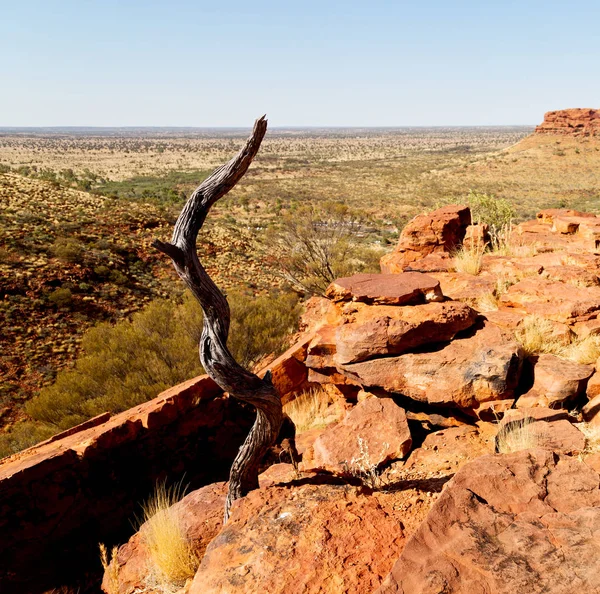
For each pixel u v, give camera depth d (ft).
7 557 16.72
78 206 119.44
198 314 46.96
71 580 16.69
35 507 17.54
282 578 8.91
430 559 8.00
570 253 27.50
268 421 12.17
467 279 25.26
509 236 34.96
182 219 10.47
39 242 90.02
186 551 12.95
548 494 9.61
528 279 23.12
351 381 20.02
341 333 18.69
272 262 102.12
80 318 73.26
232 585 9.04
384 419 16.29
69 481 18.40
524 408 15.55
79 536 18.26
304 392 24.47
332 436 15.87
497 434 14.66
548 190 341.82
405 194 344.49
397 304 19.34
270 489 12.12
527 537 8.12
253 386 11.54
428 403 17.24
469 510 9.01
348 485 11.98
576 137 490.90
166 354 44.04
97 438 19.15
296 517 10.58
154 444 21.04
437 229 34.71
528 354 18.35
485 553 7.87
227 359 11.18
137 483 20.27
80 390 41.65
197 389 22.16
